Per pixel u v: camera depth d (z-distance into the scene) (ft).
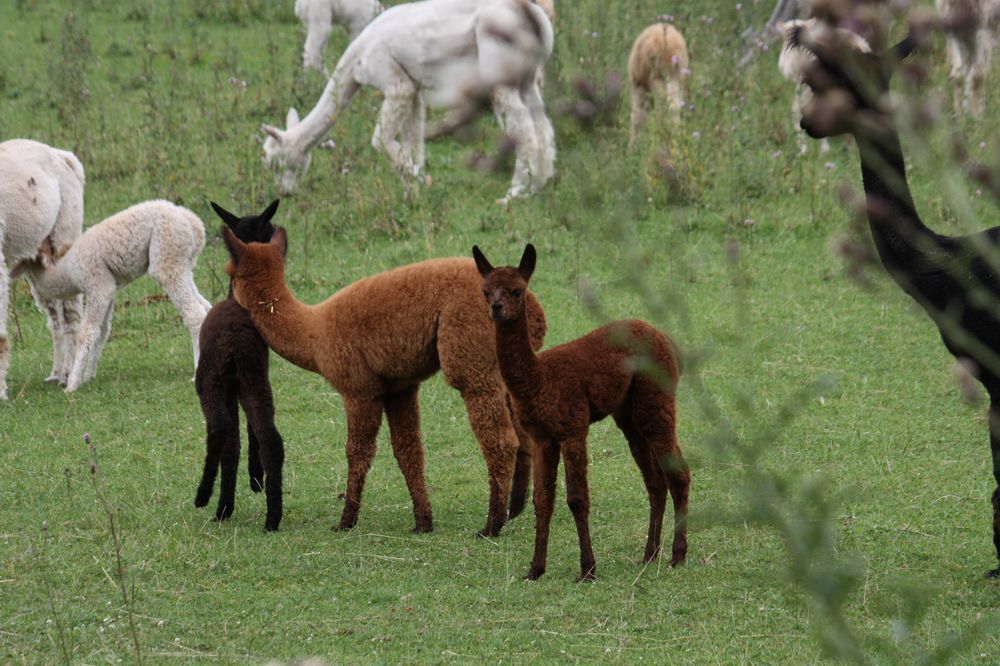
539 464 31.55
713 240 63.31
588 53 62.95
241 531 36.70
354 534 36.27
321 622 29.84
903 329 53.06
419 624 29.50
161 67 97.45
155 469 43.11
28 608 31.01
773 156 70.74
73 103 85.92
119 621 30.09
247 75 94.89
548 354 30.66
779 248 62.75
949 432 43.09
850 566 14.80
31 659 27.96
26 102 90.58
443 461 43.60
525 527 36.78
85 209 71.92
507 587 31.40
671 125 71.61
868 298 56.18
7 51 100.83
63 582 32.81
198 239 53.06
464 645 28.27
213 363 36.65
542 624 29.19
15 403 51.11
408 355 35.19
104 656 28.02
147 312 62.49
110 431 47.34
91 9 111.24
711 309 54.70
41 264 53.52
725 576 31.65
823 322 53.78
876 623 27.68
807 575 14.56
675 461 18.17
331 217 70.38
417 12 69.72
